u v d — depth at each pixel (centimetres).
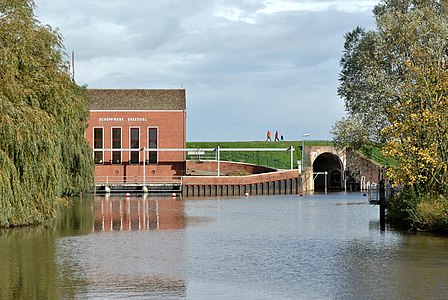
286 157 12056
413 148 4234
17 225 4325
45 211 4141
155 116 10875
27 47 4244
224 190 10138
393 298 2473
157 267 3114
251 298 2489
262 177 10381
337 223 5291
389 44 5278
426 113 4181
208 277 2870
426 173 4356
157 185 10219
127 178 10744
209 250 3681
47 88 4256
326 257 3400
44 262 3238
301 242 4025
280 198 9362
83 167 6031
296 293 2566
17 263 3203
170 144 10894
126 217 5891
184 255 3494
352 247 3744
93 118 10769
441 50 4962
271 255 3488
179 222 5438
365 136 5341
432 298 2467
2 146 3881
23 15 4300
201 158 11919
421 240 3950
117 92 11088
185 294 2550
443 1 5481
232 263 3231
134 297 2498
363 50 5609
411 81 4694
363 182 11281
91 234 4434
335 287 2666
